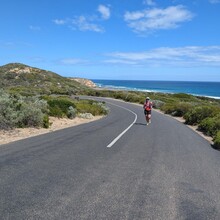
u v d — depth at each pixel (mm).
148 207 5402
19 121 16250
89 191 6105
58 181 6680
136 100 65125
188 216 5105
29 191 5926
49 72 132750
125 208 5289
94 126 19547
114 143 12531
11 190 5934
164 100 61844
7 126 15227
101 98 70938
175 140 14578
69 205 5285
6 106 15922
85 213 4961
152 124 23031
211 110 25625
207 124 20156
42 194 5785
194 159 10070
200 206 5621
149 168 8375
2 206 5102
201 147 12969
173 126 22375
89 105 33094
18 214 4797
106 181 6879
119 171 7852
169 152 11125
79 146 11391
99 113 32156
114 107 46469
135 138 14453
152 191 6344
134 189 6402
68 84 119438
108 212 5059
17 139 12727
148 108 22703
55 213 4898
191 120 25859
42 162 8414
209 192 6508
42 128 17141
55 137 13508
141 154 10391
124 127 19656
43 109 22484
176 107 37219
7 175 6961
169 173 7941
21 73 119750
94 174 7422
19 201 5367
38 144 11367
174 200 5867
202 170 8508
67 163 8445
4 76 115688
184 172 8141
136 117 29766
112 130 17500
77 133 15352
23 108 17031
